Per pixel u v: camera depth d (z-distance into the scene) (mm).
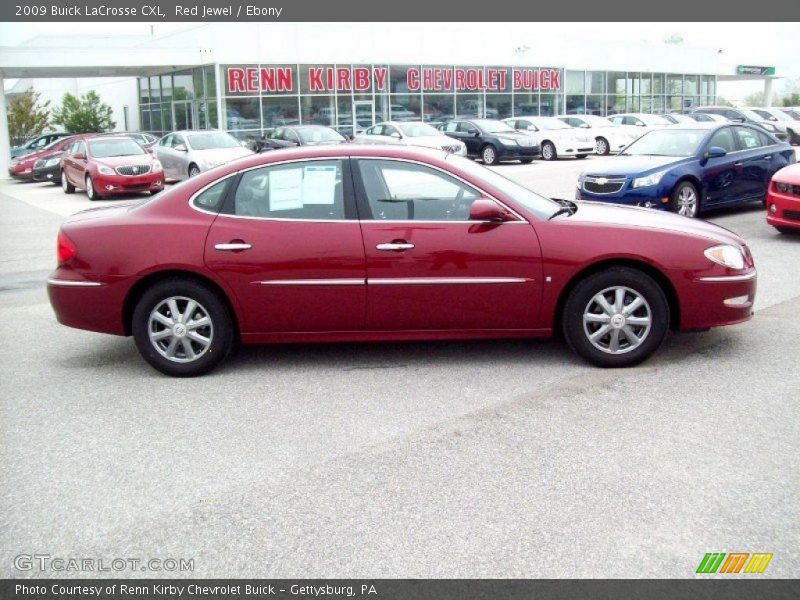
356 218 5559
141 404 5172
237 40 30969
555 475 3988
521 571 3189
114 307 5664
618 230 5516
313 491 3891
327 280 5527
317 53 32719
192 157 20969
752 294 5734
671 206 11758
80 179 20891
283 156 5676
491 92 37875
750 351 5965
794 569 3168
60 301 5734
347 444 4438
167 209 5676
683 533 3430
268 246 5523
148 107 37281
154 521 3648
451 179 5602
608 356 5613
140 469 4184
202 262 5523
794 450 4219
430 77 35750
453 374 5609
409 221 5539
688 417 4699
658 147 12703
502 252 5488
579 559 3262
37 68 28547
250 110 31719
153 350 5676
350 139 26891
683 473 3977
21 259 11141
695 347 6102
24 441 4578
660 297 5516
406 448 4363
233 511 3717
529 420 4715
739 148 12781
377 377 5594
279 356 6172
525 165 26953
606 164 12312
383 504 3742
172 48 30078
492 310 5582
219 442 4512
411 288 5523
